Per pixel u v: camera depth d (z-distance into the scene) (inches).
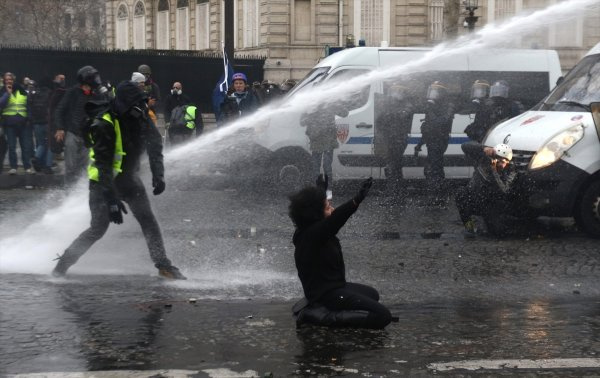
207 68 1166.3
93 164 326.3
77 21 2390.5
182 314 279.3
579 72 491.2
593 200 444.8
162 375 217.9
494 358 234.1
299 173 628.7
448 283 335.6
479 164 454.9
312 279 265.0
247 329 261.4
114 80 1130.0
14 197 610.2
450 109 620.1
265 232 459.8
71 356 233.1
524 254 398.3
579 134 445.1
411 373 221.1
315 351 239.1
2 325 263.1
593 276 350.3
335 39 1547.7
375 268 363.6
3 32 2224.4
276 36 1534.2
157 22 2134.6
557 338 254.5
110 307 287.3
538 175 442.9
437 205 579.5
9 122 719.7
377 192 632.4
